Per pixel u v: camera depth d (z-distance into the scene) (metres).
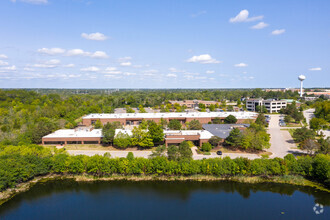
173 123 88.31
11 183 48.25
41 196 47.94
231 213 41.69
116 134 76.62
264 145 67.31
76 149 70.56
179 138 71.12
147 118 106.06
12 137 74.06
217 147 70.62
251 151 68.38
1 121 95.94
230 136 68.56
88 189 50.59
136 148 71.31
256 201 45.75
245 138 67.56
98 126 95.56
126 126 103.12
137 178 54.41
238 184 52.22
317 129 95.00
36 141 73.62
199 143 71.94
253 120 103.31
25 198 47.19
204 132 78.94
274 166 52.47
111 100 182.88
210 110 148.88
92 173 56.31
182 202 45.50
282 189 50.09
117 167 53.50
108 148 71.44
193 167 52.75
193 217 40.41
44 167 53.38
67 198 47.12
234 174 54.91
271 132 95.06
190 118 106.06
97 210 42.78
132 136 72.25
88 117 106.31
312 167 51.34
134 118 106.31
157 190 50.00
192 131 79.56
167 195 48.09
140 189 50.44
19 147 59.03
